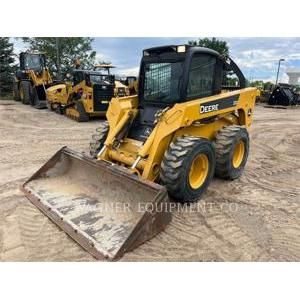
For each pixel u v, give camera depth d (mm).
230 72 5836
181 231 3744
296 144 8953
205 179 4480
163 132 4141
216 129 5363
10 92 27500
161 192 3426
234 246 3500
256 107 20391
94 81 11234
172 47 4500
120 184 3980
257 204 4586
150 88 4910
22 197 4453
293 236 3752
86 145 7832
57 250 3287
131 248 3254
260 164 6707
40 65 16203
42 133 9242
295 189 5258
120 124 4711
